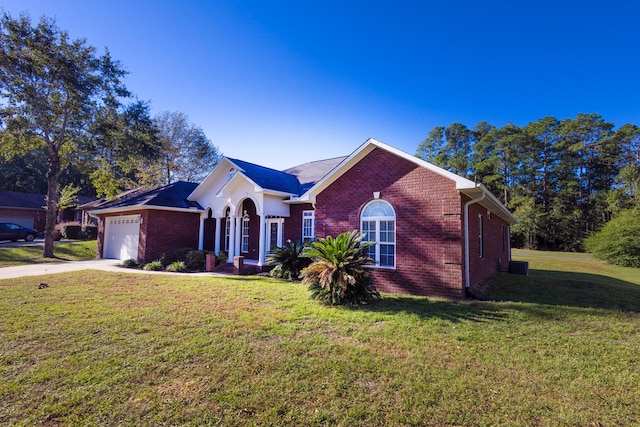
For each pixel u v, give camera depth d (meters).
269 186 14.32
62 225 28.88
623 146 43.00
